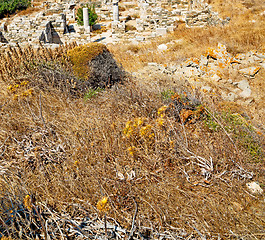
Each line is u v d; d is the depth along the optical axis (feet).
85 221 10.91
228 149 15.06
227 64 34.96
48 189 12.42
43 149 14.88
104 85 24.81
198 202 11.90
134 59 43.57
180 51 43.96
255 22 48.32
